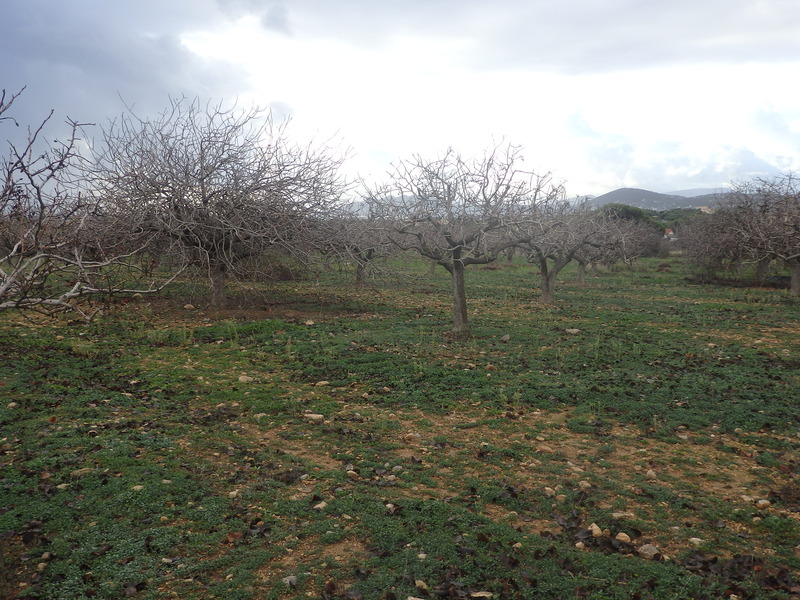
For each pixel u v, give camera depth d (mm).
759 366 12289
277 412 8836
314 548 5086
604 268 40062
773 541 5574
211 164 15758
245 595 4395
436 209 14844
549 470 7043
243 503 5855
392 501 5980
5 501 5551
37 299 4633
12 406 8188
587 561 5020
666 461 7480
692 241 35562
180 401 9125
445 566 4836
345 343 13539
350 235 17922
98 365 10883
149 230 14344
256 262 18859
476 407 9445
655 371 11719
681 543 5484
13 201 4812
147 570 4648
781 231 21438
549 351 13430
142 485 6020
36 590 4301
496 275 35312
